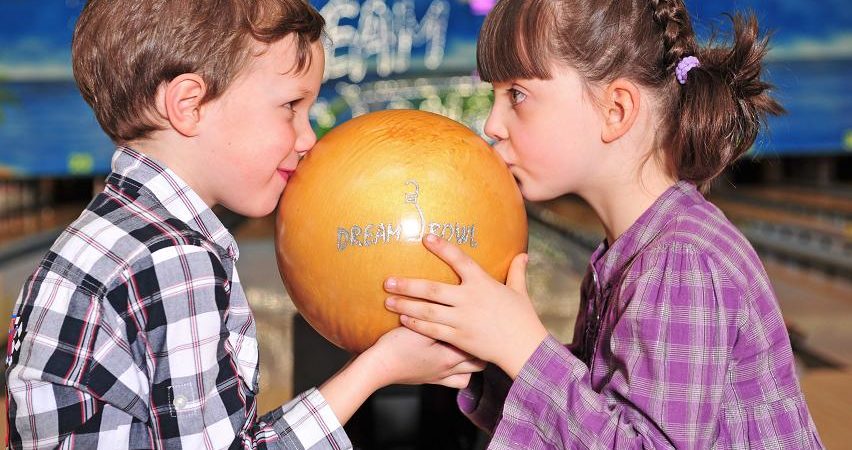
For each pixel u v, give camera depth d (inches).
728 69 48.3
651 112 47.3
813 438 46.9
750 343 44.4
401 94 267.0
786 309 163.9
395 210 41.9
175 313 39.2
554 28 45.3
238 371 42.0
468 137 45.5
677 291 43.1
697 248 43.8
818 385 114.8
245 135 42.4
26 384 39.0
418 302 42.3
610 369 45.8
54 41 251.1
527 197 49.0
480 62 48.9
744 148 49.7
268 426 42.4
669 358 42.4
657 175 48.3
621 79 46.0
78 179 330.3
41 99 253.9
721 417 44.6
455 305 42.3
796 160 377.7
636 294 43.7
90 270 39.4
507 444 44.8
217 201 45.1
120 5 41.8
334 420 42.4
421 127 44.9
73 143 257.8
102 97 42.9
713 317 42.8
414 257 41.8
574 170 47.5
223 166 42.9
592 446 42.6
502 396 53.2
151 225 40.5
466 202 42.8
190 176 43.3
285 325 146.2
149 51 40.9
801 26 266.7
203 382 39.6
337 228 42.3
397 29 263.6
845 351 132.9
